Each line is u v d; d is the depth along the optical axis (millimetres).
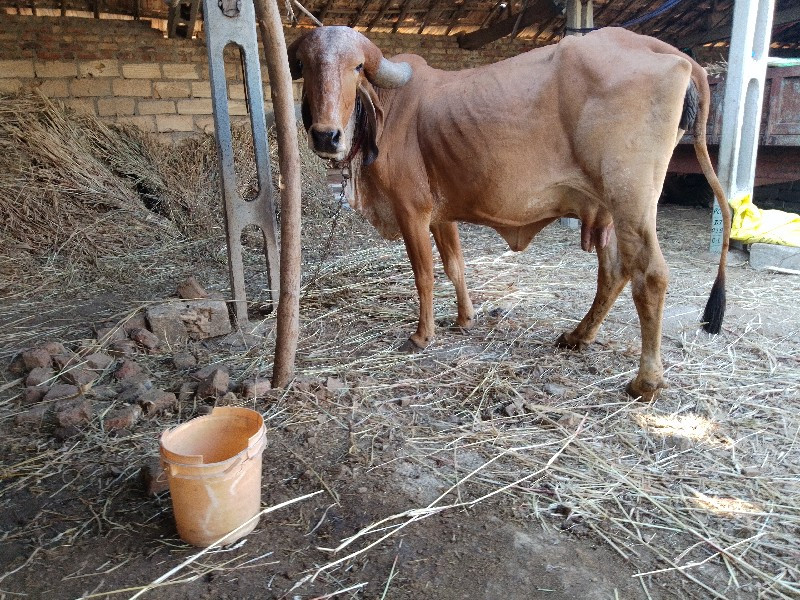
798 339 4164
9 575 2178
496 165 3361
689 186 10719
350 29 3316
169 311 4359
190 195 8461
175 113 9852
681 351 3973
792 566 2176
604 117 3053
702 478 2674
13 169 7547
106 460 2895
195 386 3547
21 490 2684
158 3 9414
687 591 2076
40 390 3523
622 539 2330
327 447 2982
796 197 10172
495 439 3010
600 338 4199
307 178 9359
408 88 3697
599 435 3029
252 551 2285
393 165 3707
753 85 6207
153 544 2336
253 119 4570
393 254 6535
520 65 3363
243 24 4402
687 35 12820
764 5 6129
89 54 9211
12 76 8852
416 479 2721
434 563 2209
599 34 3262
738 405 3285
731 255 6340
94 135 8766
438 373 3762
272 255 4879
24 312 5203
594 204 3496
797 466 2756
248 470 2287
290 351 3516
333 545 2311
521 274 5879
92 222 7520
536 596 2053
